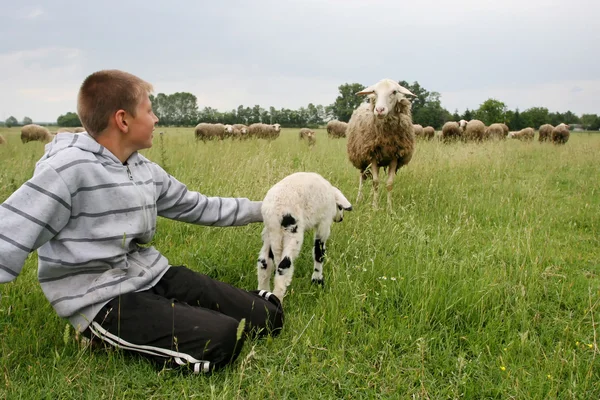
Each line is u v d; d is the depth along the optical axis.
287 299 3.27
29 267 3.46
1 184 5.29
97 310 2.33
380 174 7.90
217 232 4.33
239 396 2.21
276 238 3.13
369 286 3.37
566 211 5.83
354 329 2.77
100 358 2.43
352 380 2.38
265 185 5.10
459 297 3.12
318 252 3.55
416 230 4.45
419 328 2.77
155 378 2.27
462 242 4.44
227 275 3.60
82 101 2.39
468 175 8.07
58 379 2.22
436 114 57.31
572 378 2.33
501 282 3.44
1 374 2.21
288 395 2.22
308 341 2.52
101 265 2.37
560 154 11.97
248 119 84.19
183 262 3.72
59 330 2.65
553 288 3.50
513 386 2.30
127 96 2.38
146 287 2.53
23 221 2.07
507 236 4.71
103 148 2.38
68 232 2.30
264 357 2.48
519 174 8.77
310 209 3.29
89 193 2.28
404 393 2.29
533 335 2.83
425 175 7.50
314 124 82.38
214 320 2.30
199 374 2.28
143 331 2.29
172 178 2.92
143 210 2.49
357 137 6.70
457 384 2.23
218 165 6.87
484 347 2.69
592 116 87.81
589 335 2.81
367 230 4.34
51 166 2.17
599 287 3.33
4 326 2.69
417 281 3.22
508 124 59.34
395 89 6.12
